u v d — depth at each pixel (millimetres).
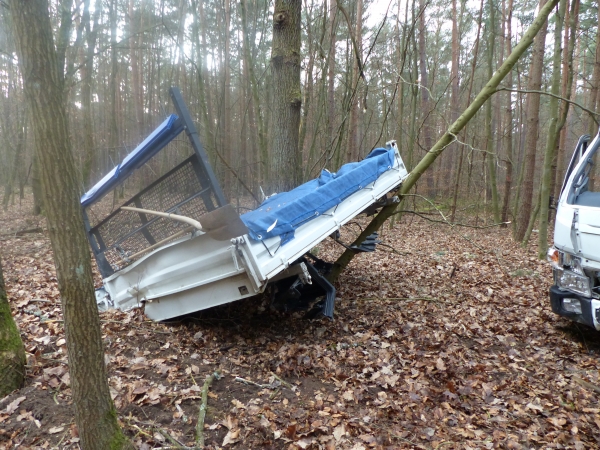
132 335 4234
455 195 14383
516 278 7352
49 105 1803
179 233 4094
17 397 3020
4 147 16406
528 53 16188
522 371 4164
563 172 12672
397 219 14453
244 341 4590
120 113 21312
